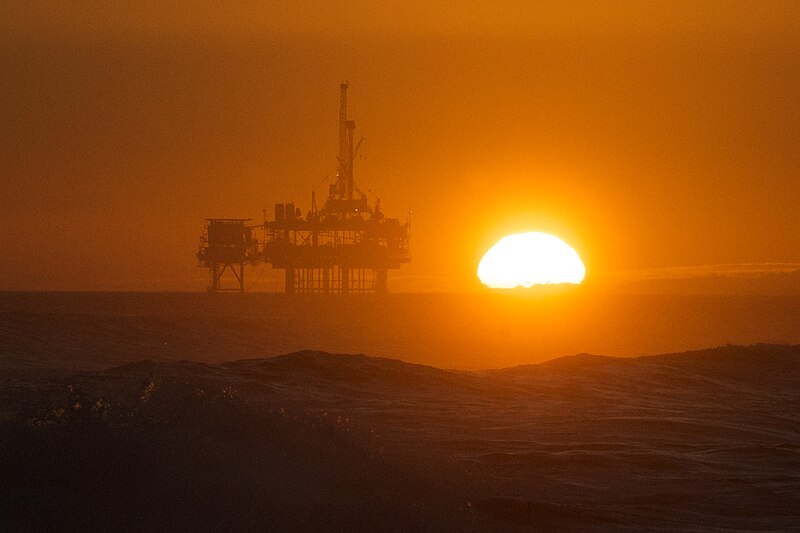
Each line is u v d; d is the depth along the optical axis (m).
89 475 39.59
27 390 70.75
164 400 54.59
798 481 61.75
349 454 47.94
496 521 45.03
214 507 38.53
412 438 74.12
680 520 50.22
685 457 70.00
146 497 38.69
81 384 80.69
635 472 63.72
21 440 41.50
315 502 40.19
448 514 43.06
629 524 48.28
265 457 44.34
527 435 78.69
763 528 49.25
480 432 79.44
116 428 43.91
